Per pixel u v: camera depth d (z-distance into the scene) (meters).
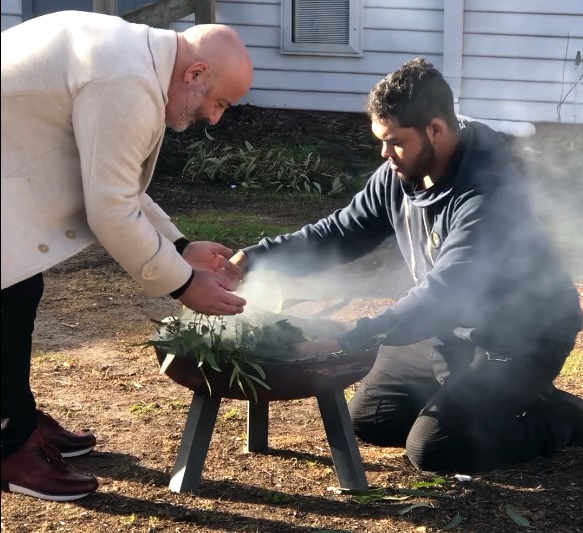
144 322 5.30
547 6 10.30
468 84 10.62
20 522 3.04
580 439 3.72
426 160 3.17
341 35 10.73
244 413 4.07
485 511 3.16
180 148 9.78
